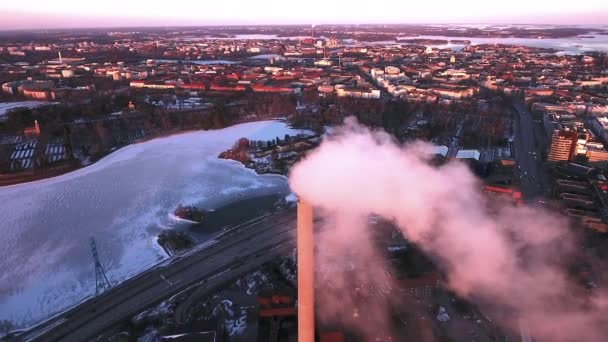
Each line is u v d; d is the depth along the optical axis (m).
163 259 133.25
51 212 165.00
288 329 98.00
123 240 145.00
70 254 136.25
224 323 102.56
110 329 102.44
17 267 129.50
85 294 116.81
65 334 101.25
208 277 122.44
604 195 164.62
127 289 117.62
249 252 135.62
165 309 108.69
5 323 105.69
